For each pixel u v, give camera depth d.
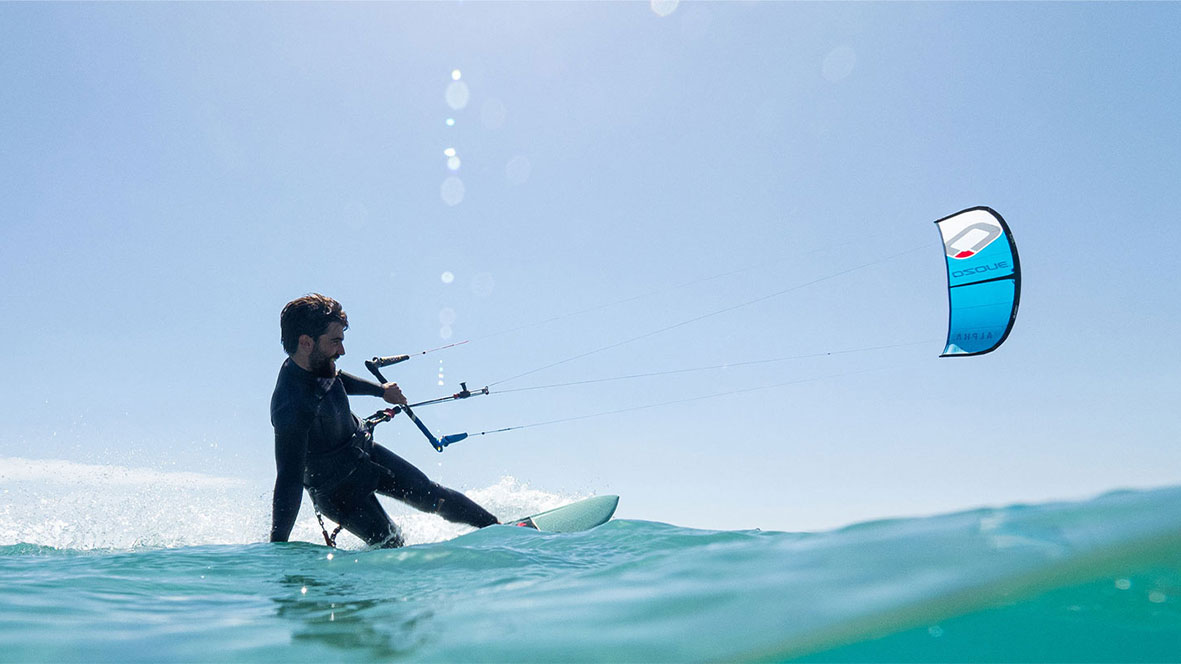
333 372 3.99
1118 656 1.30
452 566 2.68
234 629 1.77
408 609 1.97
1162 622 1.43
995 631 1.43
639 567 2.20
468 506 4.42
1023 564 1.56
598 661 1.37
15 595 2.08
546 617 1.70
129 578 2.44
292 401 3.70
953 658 1.33
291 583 2.42
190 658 1.53
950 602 1.49
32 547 3.47
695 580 1.89
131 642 1.66
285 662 1.50
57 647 1.60
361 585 2.38
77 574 2.47
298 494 3.63
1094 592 1.54
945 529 1.94
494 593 2.10
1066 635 1.39
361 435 4.07
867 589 1.57
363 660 1.49
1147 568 1.53
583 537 3.34
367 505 4.04
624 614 1.65
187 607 2.04
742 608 1.58
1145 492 1.94
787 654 1.38
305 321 3.72
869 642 1.42
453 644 1.56
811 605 1.54
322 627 1.79
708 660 1.36
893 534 2.00
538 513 4.88
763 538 2.45
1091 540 1.60
